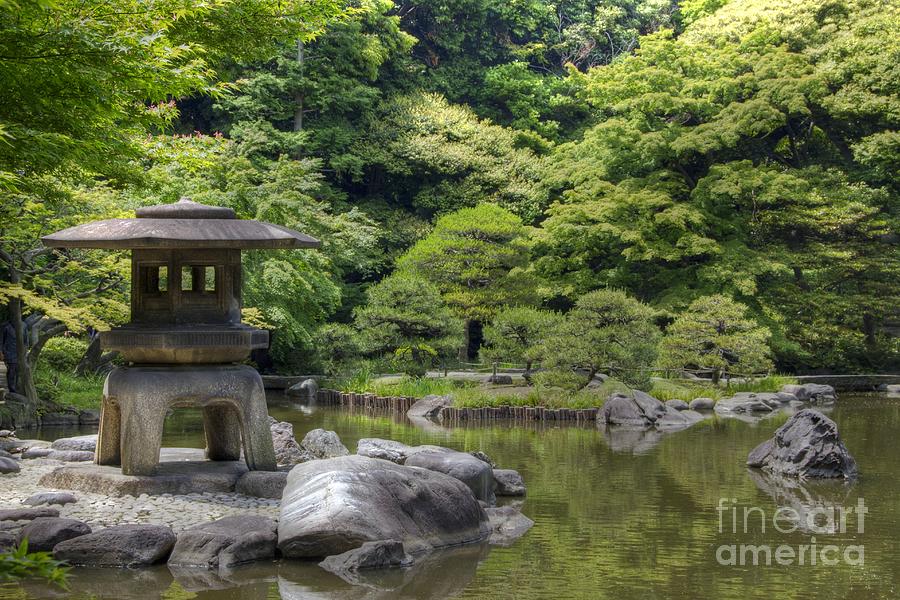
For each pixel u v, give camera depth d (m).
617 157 33.88
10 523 7.86
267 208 21.89
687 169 35.19
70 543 7.46
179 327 9.38
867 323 32.94
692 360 24.44
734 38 35.62
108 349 9.39
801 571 7.65
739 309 24.59
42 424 16.91
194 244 8.89
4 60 7.57
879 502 10.53
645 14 46.69
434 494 8.69
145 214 9.48
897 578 7.48
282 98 36.16
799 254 31.56
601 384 21.81
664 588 7.14
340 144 36.03
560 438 16.48
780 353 31.11
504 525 9.22
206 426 10.43
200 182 21.30
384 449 11.54
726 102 34.03
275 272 22.73
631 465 13.21
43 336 17.95
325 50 36.12
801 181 30.47
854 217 30.34
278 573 7.31
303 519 7.85
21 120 8.57
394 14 43.56
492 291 27.22
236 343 9.43
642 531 9.03
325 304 27.95
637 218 32.41
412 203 38.38
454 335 24.64
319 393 24.36
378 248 36.25
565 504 10.35
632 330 21.70
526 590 7.03
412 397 21.94
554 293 33.28
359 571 7.43
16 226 15.00
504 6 44.16
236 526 7.88
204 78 9.57
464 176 38.00
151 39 7.62
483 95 42.47
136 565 7.40
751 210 32.81
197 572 7.31
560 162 36.44
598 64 47.00
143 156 11.96
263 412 9.73
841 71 31.73
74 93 8.33
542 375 21.27
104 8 7.98
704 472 12.59
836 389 28.48
